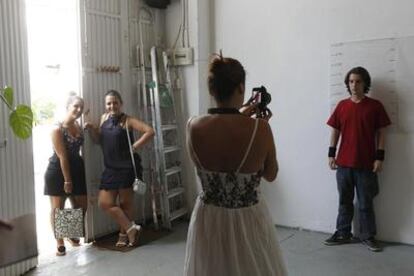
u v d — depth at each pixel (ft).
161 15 17.19
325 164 14.88
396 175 13.65
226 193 5.98
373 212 13.62
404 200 13.61
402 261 12.45
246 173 5.98
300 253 13.24
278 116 15.60
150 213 16.85
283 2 15.14
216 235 5.97
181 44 16.83
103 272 12.02
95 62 14.64
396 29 13.28
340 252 13.26
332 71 14.42
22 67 11.73
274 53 15.48
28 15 14.17
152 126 16.05
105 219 15.28
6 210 11.43
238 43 16.21
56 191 13.42
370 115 13.29
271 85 15.65
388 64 13.46
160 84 16.57
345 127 13.69
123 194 14.40
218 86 5.97
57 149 13.19
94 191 14.82
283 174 15.71
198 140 6.08
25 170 11.89
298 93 15.16
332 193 14.84
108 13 15.03
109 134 14.07
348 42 14.06
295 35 15.02
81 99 13.50
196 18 16.30
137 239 14.33
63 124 13.43
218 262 5.92
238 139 5.89
